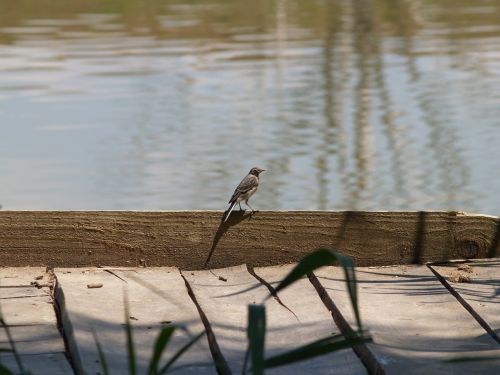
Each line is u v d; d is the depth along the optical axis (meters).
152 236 7.02
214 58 26.22
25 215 6.93
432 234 7.20
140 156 17.00
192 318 5.91
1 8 33.72
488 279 6.80
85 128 19.06
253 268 7.08
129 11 33.22
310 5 36.00
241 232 7.07
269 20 32.50
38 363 5.22
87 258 7.00
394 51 27.33
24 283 6.65
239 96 21.50
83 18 32.03
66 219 6.96
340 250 7.14
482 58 25.97
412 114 20.12
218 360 5.34
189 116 19.47
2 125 19.36
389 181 16.31
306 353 3.70
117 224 6.99
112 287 6.49
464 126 18.94
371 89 22.44
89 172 16.55
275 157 17.19
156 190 15.98
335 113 19.88
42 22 31.22
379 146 17.95
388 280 6.79
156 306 6.13
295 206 15.64
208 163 16.92
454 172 16.39
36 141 18.33
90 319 5.76
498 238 7.26
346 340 3.71
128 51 26.89
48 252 6.98
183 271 7.02
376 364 5.11
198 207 15.48
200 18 32.44
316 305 6.17
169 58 25.95
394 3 36.38
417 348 5.39
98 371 4.98
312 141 18.28
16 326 5.81
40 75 23.88
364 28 31.12
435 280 6.78
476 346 5.44
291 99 21.30
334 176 16.52
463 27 31.20
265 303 6.24
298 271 3.83
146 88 22.05
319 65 25.19
